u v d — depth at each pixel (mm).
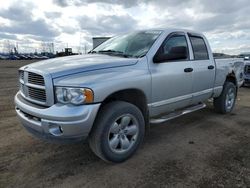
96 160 3645
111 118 3303
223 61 5785
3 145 4148
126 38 4586
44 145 4152
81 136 3062
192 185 3006
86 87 2996
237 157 3762
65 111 2939
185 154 3867
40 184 3033
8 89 10516
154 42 4070
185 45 4660
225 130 5031
